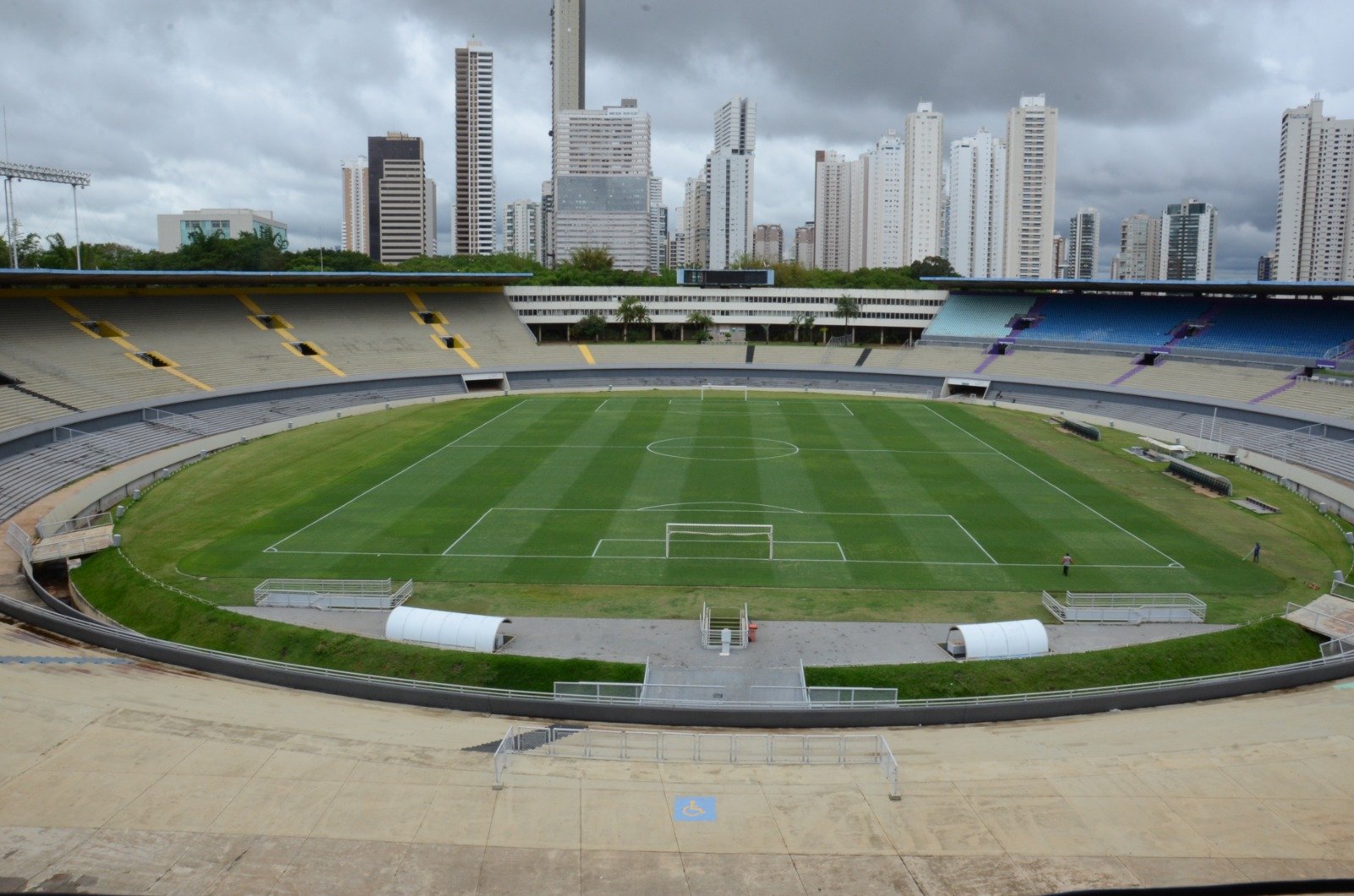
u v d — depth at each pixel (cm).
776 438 8450
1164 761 2509
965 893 1919
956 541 5512
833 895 1909
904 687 3622
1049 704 3203
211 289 11231
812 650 4062
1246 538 5628
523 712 3134
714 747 2783
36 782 2277
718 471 7131
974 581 4881
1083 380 10644
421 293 13125
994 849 2077
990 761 2569
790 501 6322
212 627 4153
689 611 4488
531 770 2442
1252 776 2416
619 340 14188
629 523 5800
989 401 10844
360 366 10931
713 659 3950
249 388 9450
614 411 9906
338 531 5625
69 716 2655
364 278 11081
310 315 11688
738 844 2094
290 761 2434
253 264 17300
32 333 9000
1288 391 8938
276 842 2064
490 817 2188
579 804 2261
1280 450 7731
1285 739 2684
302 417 9312
